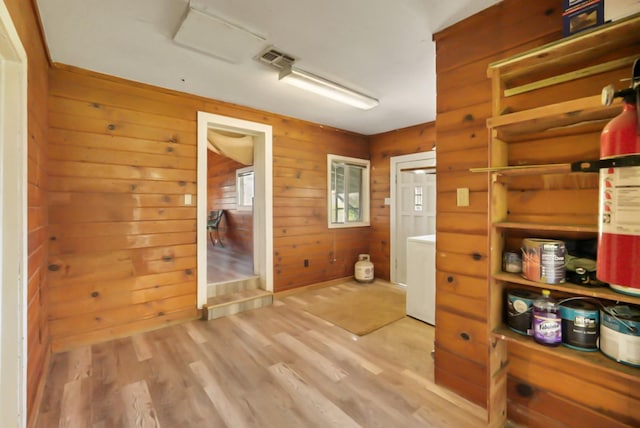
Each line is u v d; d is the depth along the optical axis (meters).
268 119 3.68
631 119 0.96
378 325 2.92
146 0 1.65
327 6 1.70
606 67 1.26
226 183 6.04
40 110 2.01
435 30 1.92
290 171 3.92
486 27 1.70
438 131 1.92
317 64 2.39
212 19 1.80
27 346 1.48
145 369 2.12
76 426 1.57
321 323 2.97
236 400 1.79
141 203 2.78
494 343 1.48
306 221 4.10
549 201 1.50
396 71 2.52
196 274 3.09
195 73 2.56
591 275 1.25
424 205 4.15
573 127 1.38
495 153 1.46
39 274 1.93
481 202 1.72
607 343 1.17
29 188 1.60
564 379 1.47
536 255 1.30
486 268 1.70
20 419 1.35
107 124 2.62
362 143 4.82
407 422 1.61
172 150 2.95
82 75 2.50
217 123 3.25
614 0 1.10
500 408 1.57
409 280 3.15
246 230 5.38
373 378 2.02
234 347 2.46
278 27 1.90
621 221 0.98
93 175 2.56
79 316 2.49
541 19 1.50
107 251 2.62
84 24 1.86
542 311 1.29
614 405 1.33
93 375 2.04
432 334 2.73
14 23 1.28
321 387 1.92
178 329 2.82
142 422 1.60
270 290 3.70
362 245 4.85
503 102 1.61
